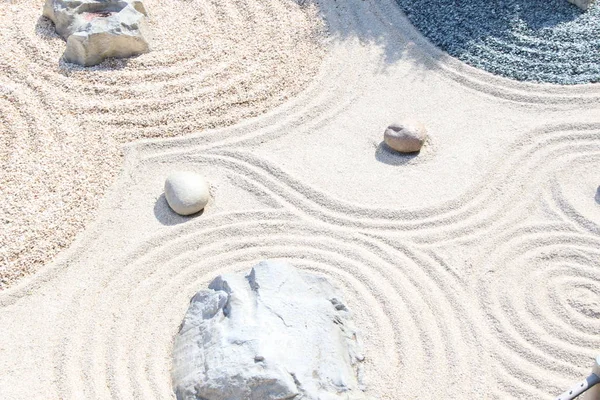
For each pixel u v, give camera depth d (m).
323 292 8.22
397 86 11.33
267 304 7.65
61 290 8.57
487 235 9.07
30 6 12.84
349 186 9.78
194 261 8.87
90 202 9.57
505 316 8.23
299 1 12.88
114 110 10.87
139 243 9.06
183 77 11.46
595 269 8.66
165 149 10.41
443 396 7.49
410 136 10.05
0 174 9.91
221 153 10.30
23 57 11.76
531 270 8.69
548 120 10.58
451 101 11.04
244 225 9.26
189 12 12.81
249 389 7.05
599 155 10.02
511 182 9.73
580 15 11.99
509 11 12.16
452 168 9.98
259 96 11.11
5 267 8.71
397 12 12.53
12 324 8.19
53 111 10.84
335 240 9.07
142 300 8.44
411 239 9.06
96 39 11.41
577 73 11.20
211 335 7.57
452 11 12.31
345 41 12.09
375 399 7.45
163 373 7.73
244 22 12.59
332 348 7.60
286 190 9.71
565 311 8.25
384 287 8.48
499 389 7.57
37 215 9.34
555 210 9.37
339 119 10.84
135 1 12.20
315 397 7.05
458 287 8.51
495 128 10.54
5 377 7.65
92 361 7.80
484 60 11.52
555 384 7.56
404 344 7.92
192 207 9.31
